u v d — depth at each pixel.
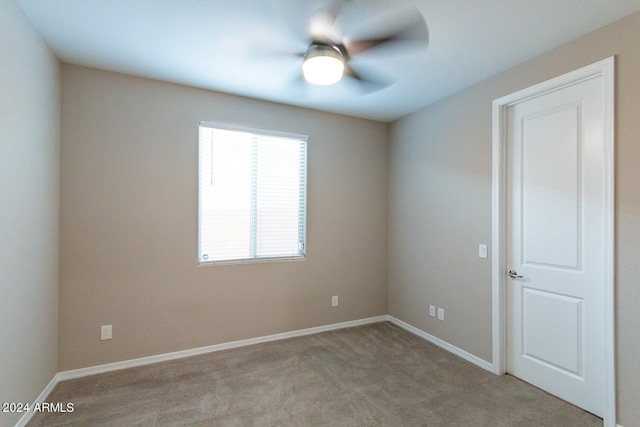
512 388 2.35
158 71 2.56
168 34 2.04
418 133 3.45
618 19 1.84
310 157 3.46
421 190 3.39
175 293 2.81
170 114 2.78
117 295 2.59
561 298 2.22
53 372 2.32
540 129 2.34
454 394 2.27
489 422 1.95
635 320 1.78
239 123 3.07
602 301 1.99
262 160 3.24
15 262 1.77
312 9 1.76
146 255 2.70
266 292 3.23
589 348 2.06
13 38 1.71
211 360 2.77
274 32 2.00
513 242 2.54
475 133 2.76
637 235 1.78
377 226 3.87
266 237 3.26
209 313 2.95
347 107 3.40
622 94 1.83
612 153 1.87
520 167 2.48
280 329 3.29
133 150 2.64
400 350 3.02
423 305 3.36
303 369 2.62
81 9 1.79
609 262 1.88
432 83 2.76
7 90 1.66
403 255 3.66
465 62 2.37
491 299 2.61
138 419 1.96
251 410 2.06
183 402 2.14
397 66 2.43
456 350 2.94
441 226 3.13
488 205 2.64
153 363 2.70
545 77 2.23
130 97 2.63
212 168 3.00
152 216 2.71
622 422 1.82
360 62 2.37
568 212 2.17
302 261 3.42
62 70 2.41
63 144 2.42
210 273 2.96
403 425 1.92
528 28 1.93
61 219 2.41
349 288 3.69
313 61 2.05
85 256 2.49
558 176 2.23
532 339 2.41
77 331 2.46
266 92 2.98
